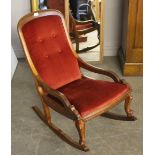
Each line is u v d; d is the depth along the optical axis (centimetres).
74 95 217
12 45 358
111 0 336
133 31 294
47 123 241
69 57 239
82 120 200
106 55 362
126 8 305
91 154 214
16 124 248
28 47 217
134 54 305
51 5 329
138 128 238
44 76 225
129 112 240
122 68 321
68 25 327
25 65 346
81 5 324
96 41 338
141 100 272
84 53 341
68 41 241
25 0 335
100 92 216
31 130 241
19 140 230
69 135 233
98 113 205
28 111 264
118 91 218
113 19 346
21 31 216
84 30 332
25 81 312
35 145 225
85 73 322
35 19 224
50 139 230
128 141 226
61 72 233
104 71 236
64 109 209
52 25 230
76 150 218
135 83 301
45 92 225
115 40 357
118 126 242
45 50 226
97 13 327
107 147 220
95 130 238
